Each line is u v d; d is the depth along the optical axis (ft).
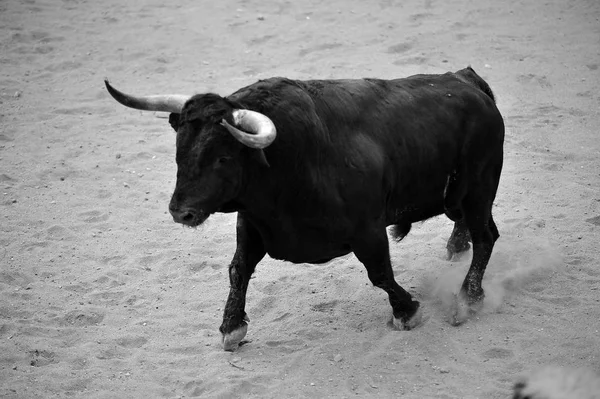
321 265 33.50
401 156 27.37
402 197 28.12
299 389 25.48
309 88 26.14
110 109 49.19
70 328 29.04
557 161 41.98
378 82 28.14
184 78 52.54
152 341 28.45
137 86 51.60
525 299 30.14
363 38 58.65
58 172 41.63
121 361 27.20
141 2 66.23
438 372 26.13
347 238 26.45
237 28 60.44
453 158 28.63
